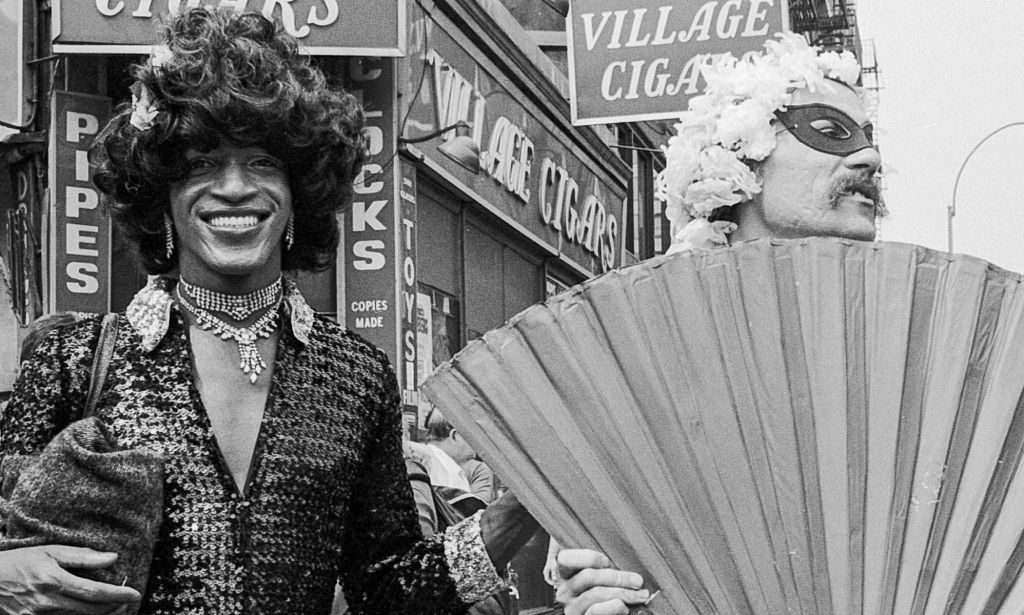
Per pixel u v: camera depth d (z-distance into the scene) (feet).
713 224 7.11
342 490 5.97
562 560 5.22
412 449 9.93
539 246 30.89
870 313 4.97
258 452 5.69
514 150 28.73
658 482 5.16
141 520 5.31
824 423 4.96
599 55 23.43
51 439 5.53
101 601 5.13
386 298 21.81
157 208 6.07
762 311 5.06
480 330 27.25
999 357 4.89
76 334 5.75
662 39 23.13
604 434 5.23
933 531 4.84
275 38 6.24
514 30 28.63
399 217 22.08
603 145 36.09
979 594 4.79
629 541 5.18
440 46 24.32
